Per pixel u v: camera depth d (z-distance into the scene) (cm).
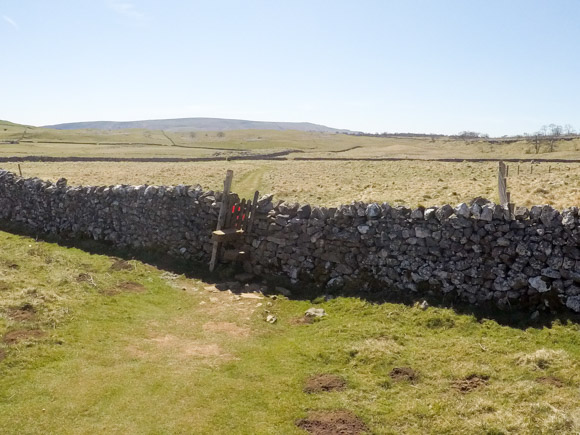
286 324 1252
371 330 1145
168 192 1869
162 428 771
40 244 2073
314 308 1328
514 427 744
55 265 1639
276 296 1442
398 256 1370
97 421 783
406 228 1370
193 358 1033
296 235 1540
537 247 1193
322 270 1482
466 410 805
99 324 1167
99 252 1936
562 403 798
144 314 1277
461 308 1227
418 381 916
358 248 1439
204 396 870
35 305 1184
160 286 1524
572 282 1145
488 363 961
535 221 1213
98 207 2094
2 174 2602
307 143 18200
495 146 15850
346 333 1140
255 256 1625
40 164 6625
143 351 1052
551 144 13962
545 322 1116
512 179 3291
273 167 6462
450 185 3092
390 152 13512
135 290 1462
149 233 1906
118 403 835
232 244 1697
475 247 1267
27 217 2406
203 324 1234
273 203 1638
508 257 1227
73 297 1315
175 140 18012
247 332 1188
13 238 2192
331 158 8869
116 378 919
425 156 11144
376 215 1416
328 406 838
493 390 862
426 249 1332
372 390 891
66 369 934
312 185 3778
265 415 816
